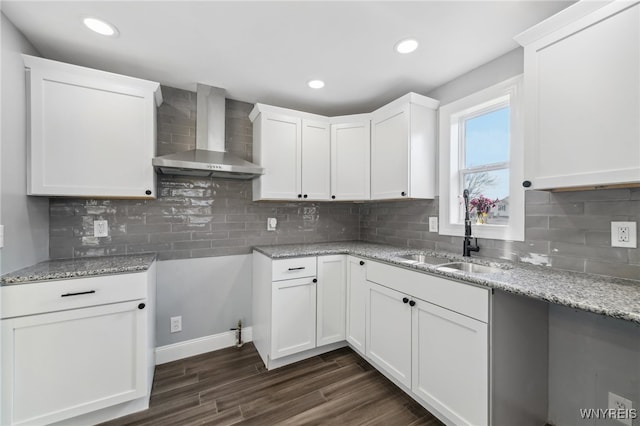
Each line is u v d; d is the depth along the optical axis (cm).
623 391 128
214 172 217
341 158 263
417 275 165
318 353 234
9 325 134
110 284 155
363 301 215
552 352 151
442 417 156
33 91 160
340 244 279
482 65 196
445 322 148
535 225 166
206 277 241
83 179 172
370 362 217
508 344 132
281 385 191
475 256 197
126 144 183
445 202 222
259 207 266
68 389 146
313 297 224
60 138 166
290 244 277
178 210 231
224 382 195
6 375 134
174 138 229
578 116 122
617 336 130
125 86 183
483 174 205
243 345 252
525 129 141
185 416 162
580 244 146
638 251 127
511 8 141
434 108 229
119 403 158
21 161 154
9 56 144
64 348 145
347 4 138
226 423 157
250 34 161
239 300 255
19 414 136
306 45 172
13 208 147
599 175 116
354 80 218
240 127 258
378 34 162
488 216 201
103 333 154
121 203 211
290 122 249
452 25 154
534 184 138
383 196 241
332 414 164
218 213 247
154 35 161
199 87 224
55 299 143
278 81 220
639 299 102
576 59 123
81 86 171
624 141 109
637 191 128
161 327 224
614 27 112
